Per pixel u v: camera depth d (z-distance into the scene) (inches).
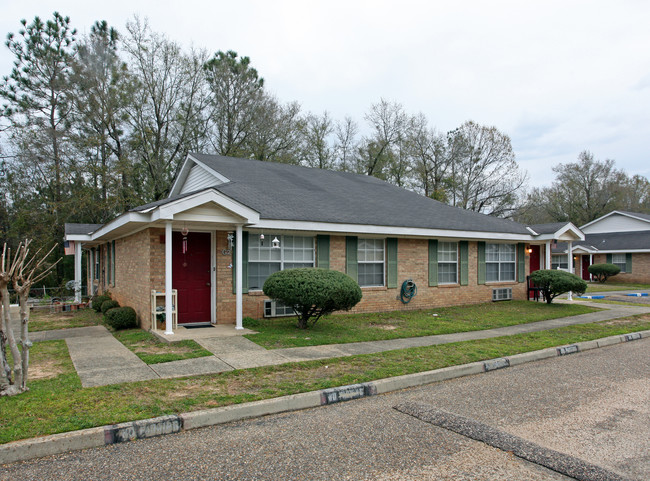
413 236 565.3
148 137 1077.1
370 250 546.6
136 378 248.1
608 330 449.4
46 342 358.9
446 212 676.7
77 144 1017.5
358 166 1544.0
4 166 1091.9
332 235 507.2
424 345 352.2
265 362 286.5
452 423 197.9
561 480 148.1
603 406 223.6
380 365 285.0
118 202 998.4
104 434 173.6
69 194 1054.4
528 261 730.2
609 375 287.7
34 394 215.5
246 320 437.1
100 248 721.0
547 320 512.4
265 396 219.1
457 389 254.2
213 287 429.7
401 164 1535.4
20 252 232.4
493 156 1631.4
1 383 213.6
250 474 149.7
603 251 1337.4
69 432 171.5
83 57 999.0
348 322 460.4
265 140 1272.1
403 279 568.1
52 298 711.7
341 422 200.1
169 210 350.0
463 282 633.0
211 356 301.6
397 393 246.7
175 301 390.0
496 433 186.5
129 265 482.9
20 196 1099.9
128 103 1035.3
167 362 285.1
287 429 191.2
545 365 316.8
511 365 314.8
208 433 186.4
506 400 233.1
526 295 719.7
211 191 365.4
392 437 182.5
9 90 960.3
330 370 271.1
